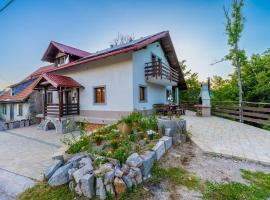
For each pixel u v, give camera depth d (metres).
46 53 14.70
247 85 15.89
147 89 11.38
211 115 14.84
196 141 5.81
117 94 10.04
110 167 3.23
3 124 12.12
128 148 3.97
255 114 9.35
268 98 14.26
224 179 3.34
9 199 3.27
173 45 14.18
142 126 5.81
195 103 20.92
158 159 4.17
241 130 7.73
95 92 11.23
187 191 3.01
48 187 3.47
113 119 9.95
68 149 4.44
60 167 3.82
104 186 2.98
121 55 9.92
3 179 4.12
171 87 17.09
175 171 3.71
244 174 3.54
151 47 12.09
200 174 3.56
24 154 6.20
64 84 10.63
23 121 13.43
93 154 3.86
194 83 25.48
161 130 5.53
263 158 4.23
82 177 3.06
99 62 10.91
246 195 2.82
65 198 3.06
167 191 3.04
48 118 11.41
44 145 7.57
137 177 3.23
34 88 11.95
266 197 2.76
